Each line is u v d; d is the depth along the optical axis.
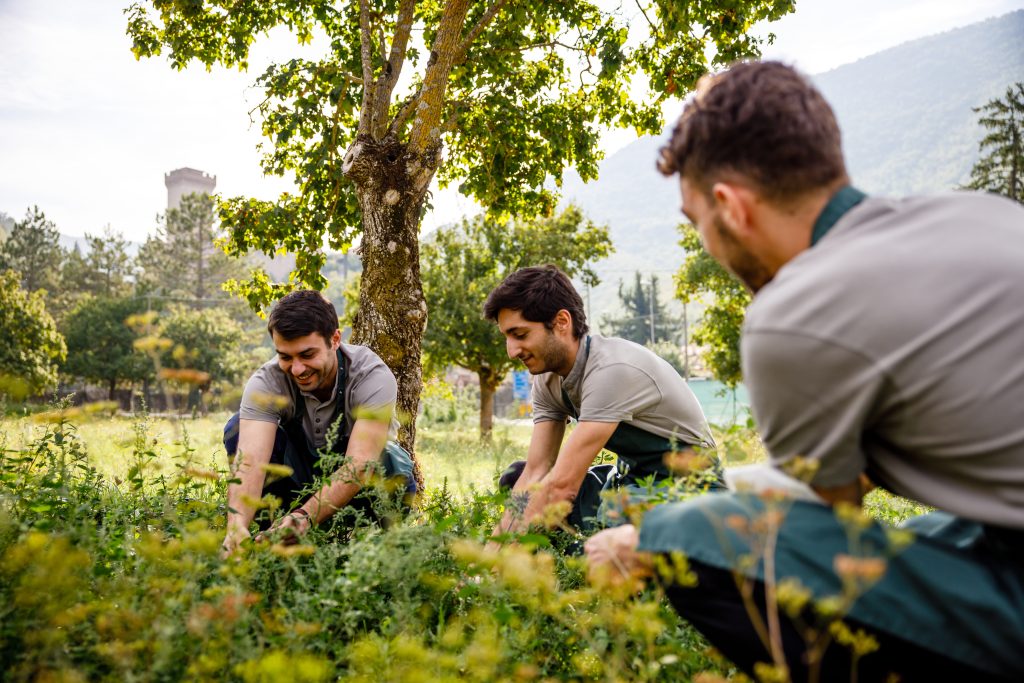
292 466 3.15
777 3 6.09
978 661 1.29
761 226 1.41
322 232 7.20
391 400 3.10
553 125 7.18
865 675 1.38
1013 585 1.28
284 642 1.71
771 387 1.34
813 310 1.27
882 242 1.28
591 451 2.79
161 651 1.49
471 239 21.55
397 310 5.30
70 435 2.99
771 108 1.37
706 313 27.75
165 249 67.69
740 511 1.45
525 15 6.59
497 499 2.55
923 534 1.49
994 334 1.20
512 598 1.95
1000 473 1.22
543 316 2.91
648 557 1.56
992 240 1.26
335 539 2.46
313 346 2.89
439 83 5.54
